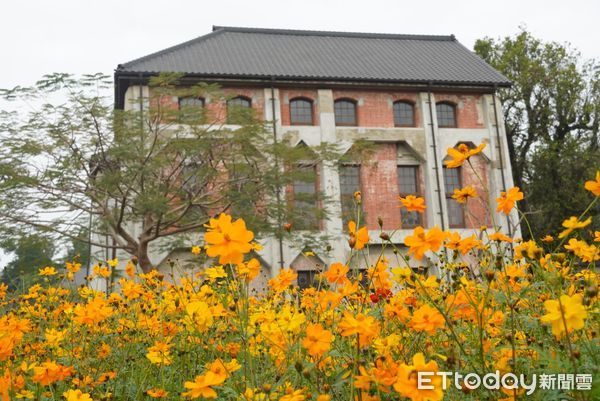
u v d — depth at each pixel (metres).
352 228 2.23
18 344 2.77
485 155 20.89
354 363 1.73
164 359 2.46
